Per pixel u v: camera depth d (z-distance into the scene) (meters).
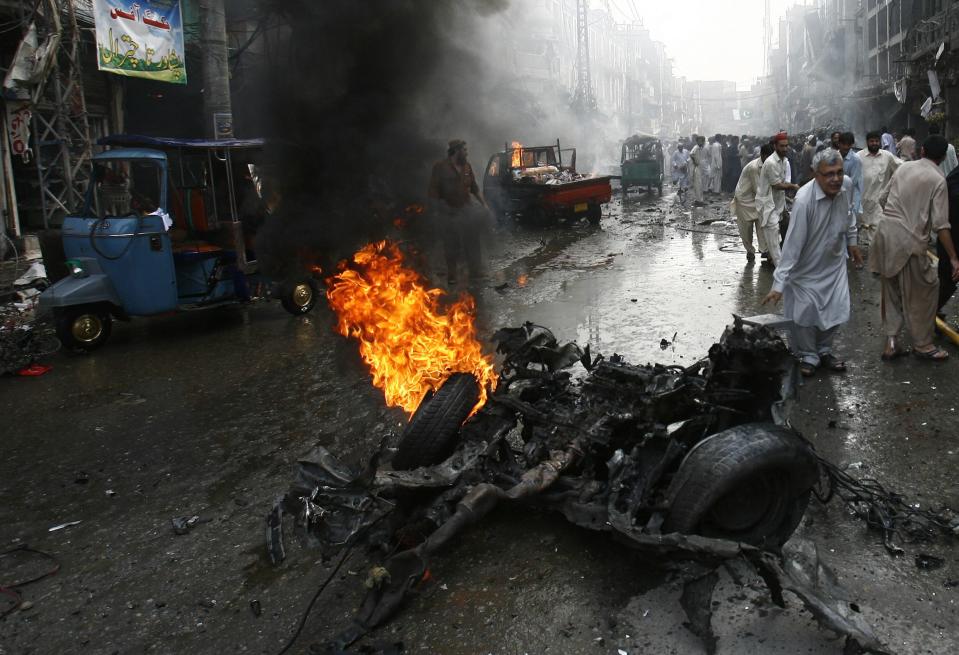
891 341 5.88
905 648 2.70
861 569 3.21
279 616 3.20
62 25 13.07
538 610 3.07
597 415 3.65
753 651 2.73
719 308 7.92
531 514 3.87
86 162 14.46
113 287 7.89
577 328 7.52
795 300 5.56
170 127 18.42
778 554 3.13
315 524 2.95
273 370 6.94
